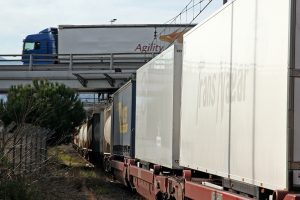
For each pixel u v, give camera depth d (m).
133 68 33.69
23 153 13.95
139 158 16.67
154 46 39.44
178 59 12.02
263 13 7.18
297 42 6.46
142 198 17.64
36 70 33.34
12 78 33.25
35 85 29.42
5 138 12.76
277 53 6.72
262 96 7.10
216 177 9.85
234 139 8.05
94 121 37.56
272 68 6.84
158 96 13.71
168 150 12.27
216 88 8.99
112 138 25.36
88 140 41.62
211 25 9.43
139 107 17.03
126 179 19.83
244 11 7.85
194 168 10.13
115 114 24.94
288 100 6.42
